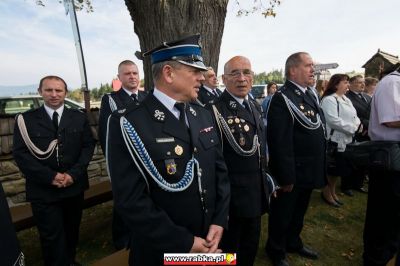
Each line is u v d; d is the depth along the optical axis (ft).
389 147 6.67
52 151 7.58
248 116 6.49
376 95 7.28
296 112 7.30
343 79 11.62
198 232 4.39
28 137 7.41
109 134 4.20
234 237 6.57
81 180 8.04
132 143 3.91
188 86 4.27
